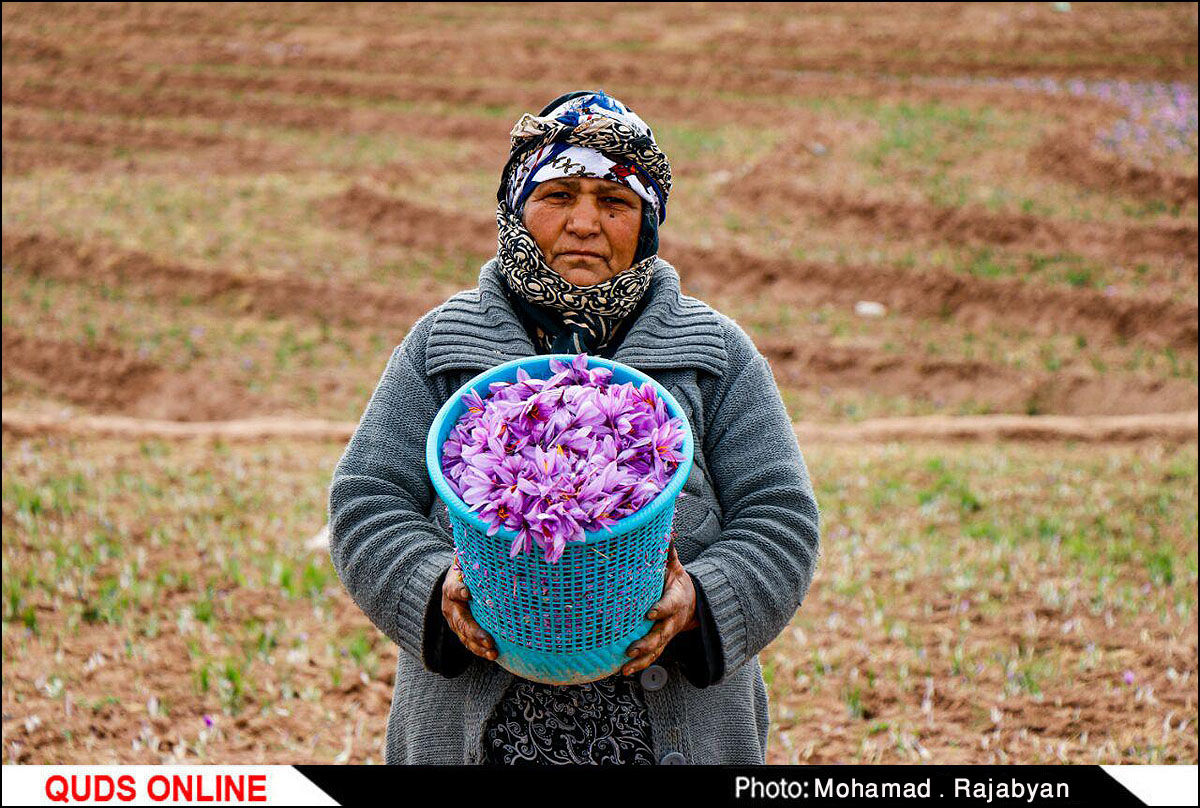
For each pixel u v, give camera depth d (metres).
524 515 1.85
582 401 2.00
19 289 12.74
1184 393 10.38
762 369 2.36
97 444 8.16
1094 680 5.02
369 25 25.06
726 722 2.31
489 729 2.20
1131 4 25.52
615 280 2.24
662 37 24.59
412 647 2.12
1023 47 22.95
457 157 17.64
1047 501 7.29
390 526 2.18
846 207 14.73
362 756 4.39
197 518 6.63
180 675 4.95
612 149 2.19
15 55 21.73
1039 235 13.67
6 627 5.24
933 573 6.04
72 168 16.70
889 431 9.36
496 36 24.41
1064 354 11.35
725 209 15.23
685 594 2.05
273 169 16.92
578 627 1.96
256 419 10.34
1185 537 6.66
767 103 19.97
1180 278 12.48
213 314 12.48
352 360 11.62
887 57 22.91
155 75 20.97
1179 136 16.72
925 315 12.50
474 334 2.29
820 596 5.80
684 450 2.00
